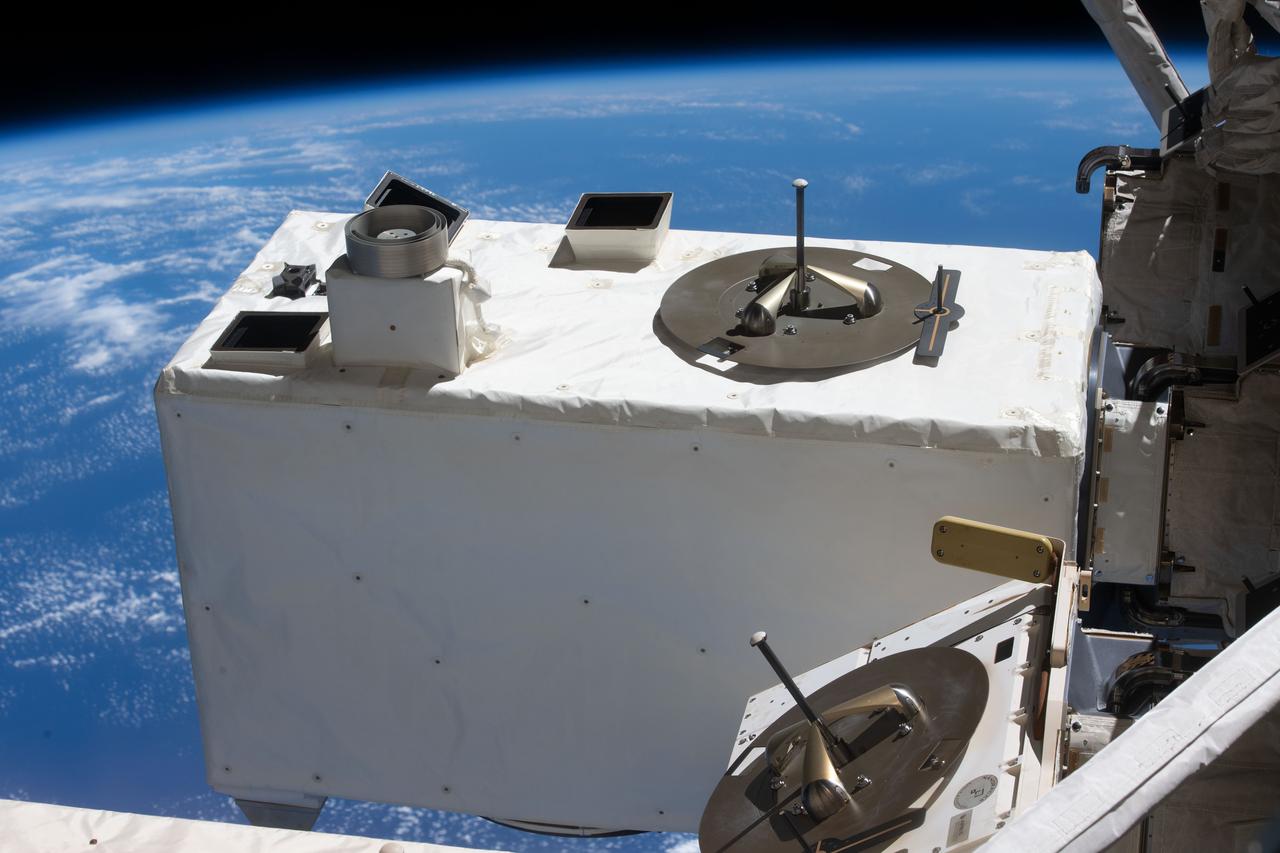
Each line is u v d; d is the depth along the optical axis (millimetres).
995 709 1745
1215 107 3500
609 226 2996
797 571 2502
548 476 2502
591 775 2805
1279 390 3156
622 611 2611
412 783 2906
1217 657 1459
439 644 2723
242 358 2574
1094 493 3105
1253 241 3723
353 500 2604
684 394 2432
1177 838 1755
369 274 2463
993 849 1330
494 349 2633
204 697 2883
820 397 2408
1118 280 3844
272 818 3021
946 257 2938
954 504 2375
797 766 1856
